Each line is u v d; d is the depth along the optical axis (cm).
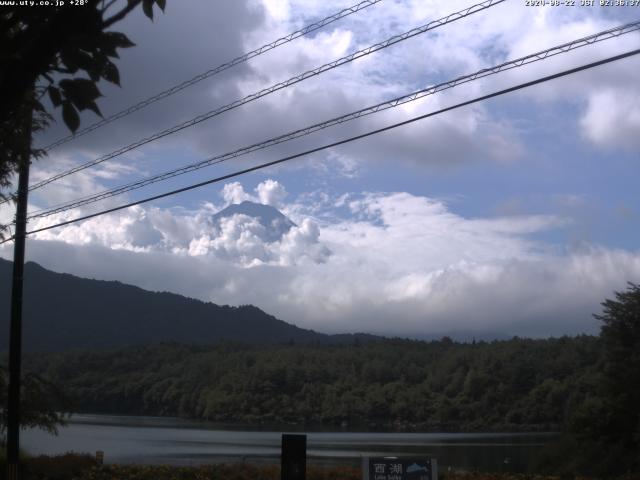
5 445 2608
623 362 4466
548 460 4822
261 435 10169
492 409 13100
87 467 2689
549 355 13250
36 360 17688
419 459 1298
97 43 426
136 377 17450
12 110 487
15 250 2292
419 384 14938
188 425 13525
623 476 3700
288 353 17038
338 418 14638
